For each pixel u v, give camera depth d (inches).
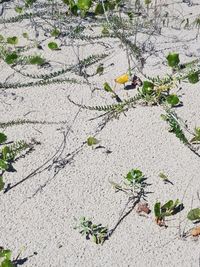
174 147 39.8
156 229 34.0
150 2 54.7
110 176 37.7
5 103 44.5
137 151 39.6
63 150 39.9
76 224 34.4
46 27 53.3
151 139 40.5
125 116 42.6
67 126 41.9
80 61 48.2
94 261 32.4
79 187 37.0
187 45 50.0
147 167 38.3
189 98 43.9
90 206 35.7
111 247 33.1
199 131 39.4
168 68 47.1
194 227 33.9
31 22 53.9
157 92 44.0
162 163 38.5
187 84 45.3
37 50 50.1
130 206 35.5
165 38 51.1
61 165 38.8
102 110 43.3
